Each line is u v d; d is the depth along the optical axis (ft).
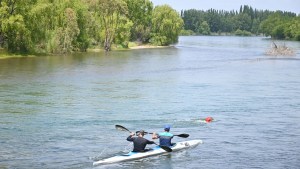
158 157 78.13
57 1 307.37
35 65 228.63
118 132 94.63
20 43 277.23
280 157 78.18
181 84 168.04
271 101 131.03
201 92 148.15
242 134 93.25
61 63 244.01
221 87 160.04
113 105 123.95
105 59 281.74
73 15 309.63
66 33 306.96
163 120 106.01
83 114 111.65
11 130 94.84
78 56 298.76
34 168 71.77
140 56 317.83
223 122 104.06
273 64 256.11
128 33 412.77
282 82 174.19
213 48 451.94
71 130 95.55
